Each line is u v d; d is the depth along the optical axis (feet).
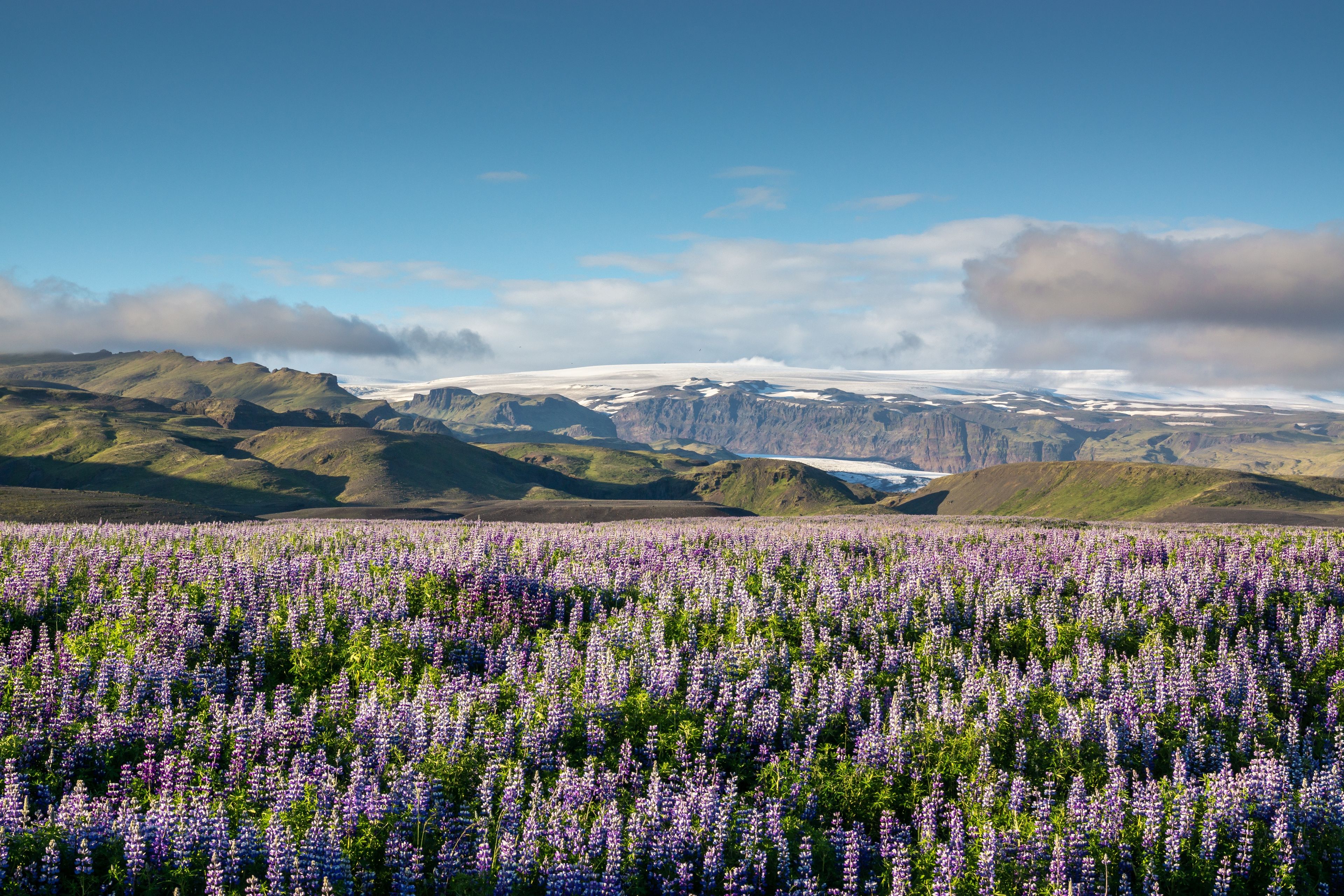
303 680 64.49
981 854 44.62
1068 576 96.78
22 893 37.65
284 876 39.65
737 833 46.11
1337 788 53.57
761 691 64.44
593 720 56.85
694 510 580.71
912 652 74.08
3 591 73.31
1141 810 49.42
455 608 79.00
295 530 133.18
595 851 43.24
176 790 45.93
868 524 176.65
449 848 42.93
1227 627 84.58
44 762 48.73
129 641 64.54
